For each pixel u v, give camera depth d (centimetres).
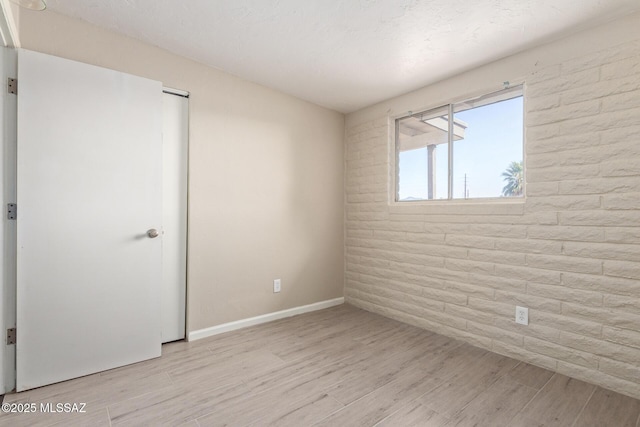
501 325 227
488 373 199
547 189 206
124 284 204
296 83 282
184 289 247
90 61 200
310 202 327
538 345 209
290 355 222
